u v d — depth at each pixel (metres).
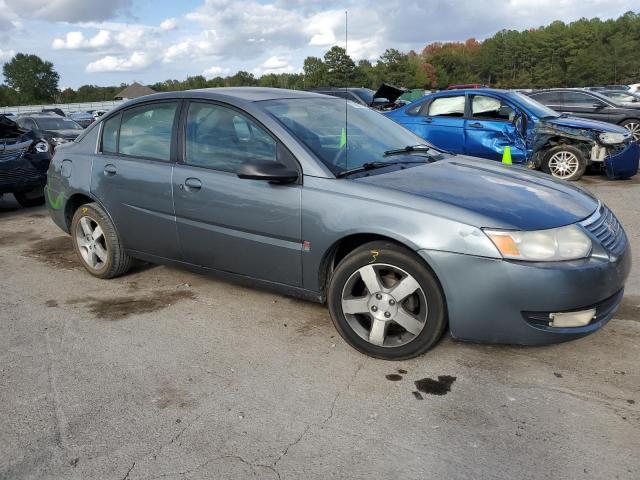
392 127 4.41
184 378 3.20
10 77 110.88
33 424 2.79
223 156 3.85
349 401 2.92
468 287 2.95
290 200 3.45
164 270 5.06
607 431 2.61
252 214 3.62
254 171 3.32
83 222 4.79
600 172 9.81
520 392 2.95
